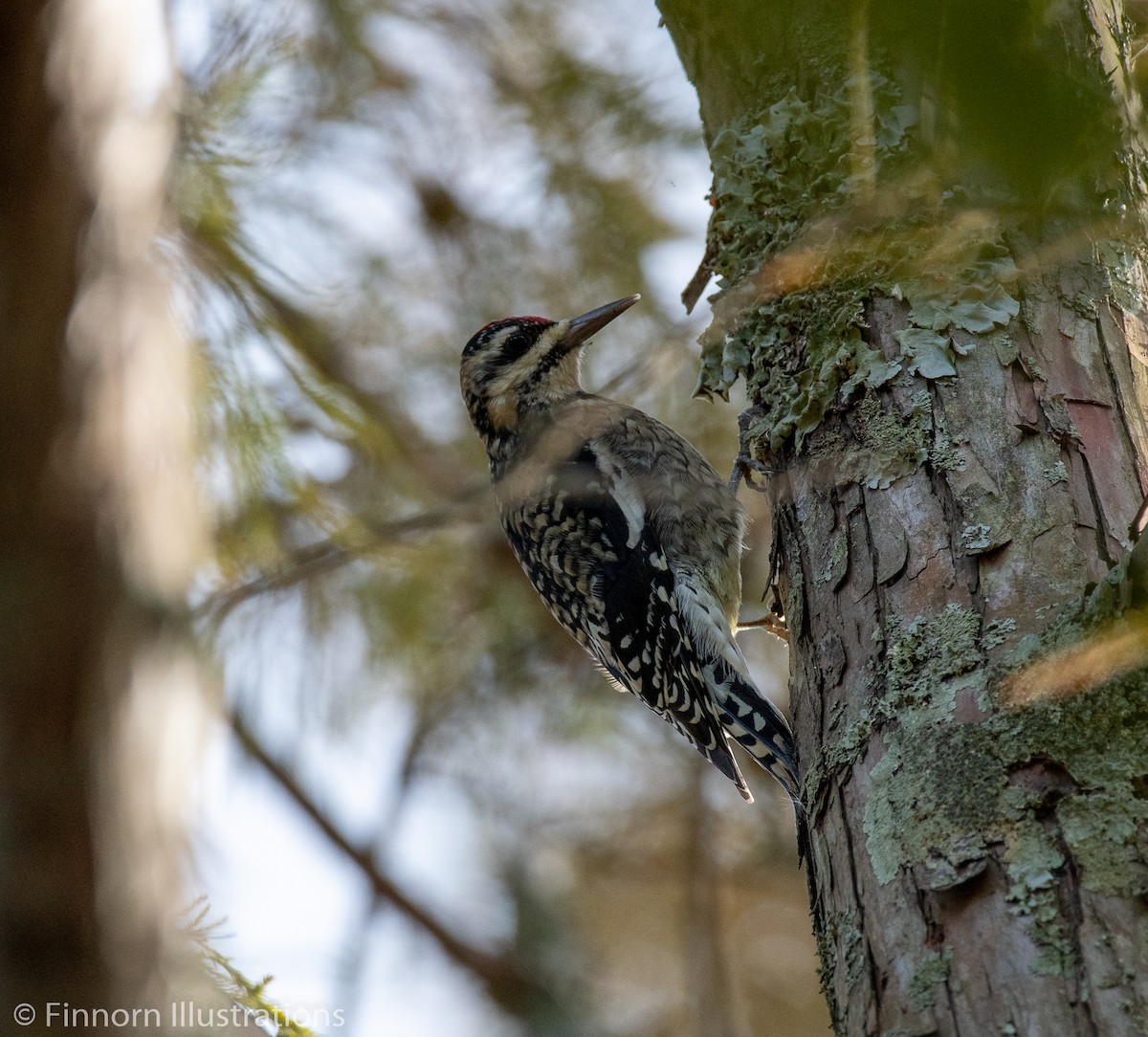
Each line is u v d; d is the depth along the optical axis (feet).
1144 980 15.75
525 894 40.42
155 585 16.75
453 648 40.63
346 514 30.73
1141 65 24.22
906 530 20.27
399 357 39.32
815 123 23.65
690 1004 41.93
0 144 16.12
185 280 26.14
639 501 35.45
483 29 38.60
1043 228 21.59
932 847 17.56
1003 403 20.56
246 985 20.99
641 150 38.88
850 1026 17.71
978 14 13.88
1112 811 16.79
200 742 17.52
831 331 22.43
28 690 15.74
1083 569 18.93
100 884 15.99
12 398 15.98
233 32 27.86
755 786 45.55
